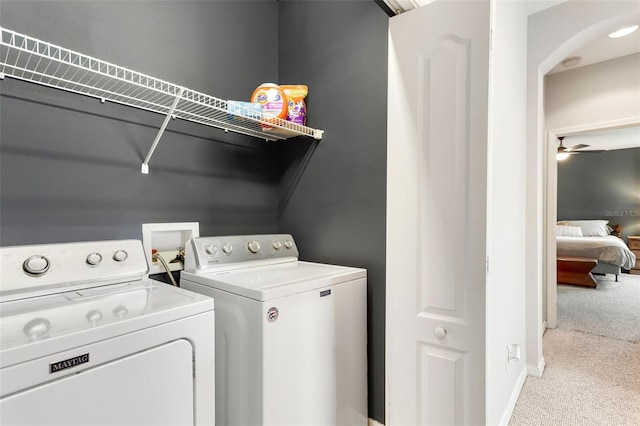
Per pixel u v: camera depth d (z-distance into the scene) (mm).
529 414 1871
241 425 1180
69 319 824
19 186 1144
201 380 977
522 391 2119
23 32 1146
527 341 2371
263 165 2010
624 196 6461
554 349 2779
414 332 1305
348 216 1745
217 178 1764
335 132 1802
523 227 2230
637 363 2510
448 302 1224
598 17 2061
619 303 4133
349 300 1484
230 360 1225
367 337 1635
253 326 1141
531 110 2338
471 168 1171
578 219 6938
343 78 1770
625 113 2842
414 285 1305
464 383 1188
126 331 813
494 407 1480
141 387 836
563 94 3137
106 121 1358
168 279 1557
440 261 1242
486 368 1142
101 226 1339
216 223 1755
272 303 1140
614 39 2582
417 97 1297
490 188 1166
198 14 1688
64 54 1223
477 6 1154
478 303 1156
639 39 2578
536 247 2346
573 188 6988
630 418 1834
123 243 1271
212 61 1749
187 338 943
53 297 1026
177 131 1593
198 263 1415
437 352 1249
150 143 1494
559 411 1902
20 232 1144
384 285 1603
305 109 1877
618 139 5277
